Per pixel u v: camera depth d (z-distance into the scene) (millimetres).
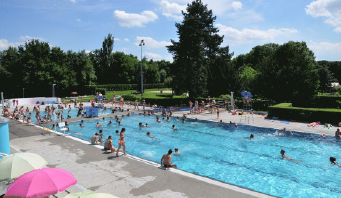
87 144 16078
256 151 16031
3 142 12477
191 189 9055
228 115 30016
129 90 85625
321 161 13914
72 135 20328
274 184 10844
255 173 12242
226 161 14148
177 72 43344
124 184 9547
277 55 36875
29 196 5539
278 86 33375
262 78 35812
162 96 56219
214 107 33375
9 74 56750
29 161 7699
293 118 24984
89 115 30766
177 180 9969
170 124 25703
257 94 38438
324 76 62125
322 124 22719
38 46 59594
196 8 51344
